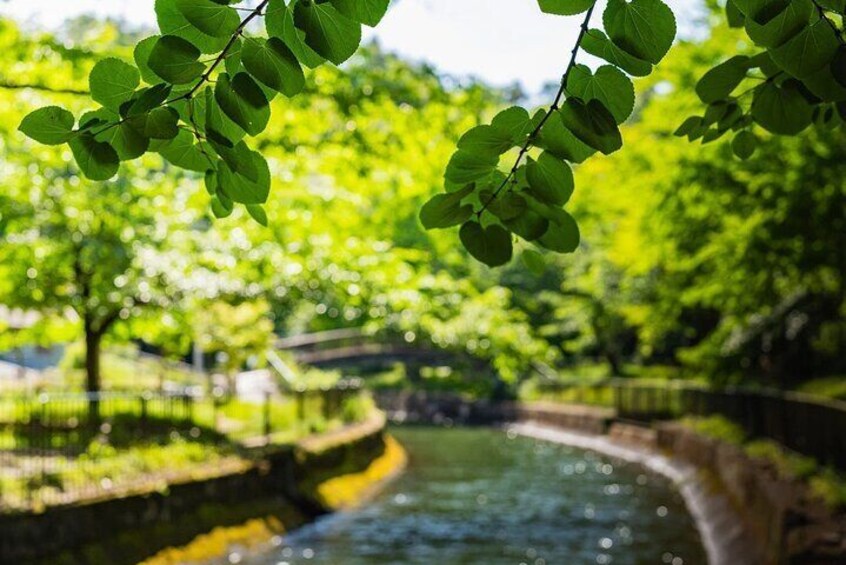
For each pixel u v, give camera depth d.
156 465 14.52
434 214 2.02
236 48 1.80
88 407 17.48
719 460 21.30
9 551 10.35
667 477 26.73
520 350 14.43
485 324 14.31
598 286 38.84
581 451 35.56
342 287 13.05
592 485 24.92
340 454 22.41
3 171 11.89
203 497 14.74
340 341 49.47
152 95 1.79
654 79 15.07
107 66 1.79
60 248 15.93
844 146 13.38
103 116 1.83
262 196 1.95
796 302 20.47
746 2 1.78
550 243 2.04
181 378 35.75
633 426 35.97
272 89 1.82
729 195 15.30
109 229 14.95
